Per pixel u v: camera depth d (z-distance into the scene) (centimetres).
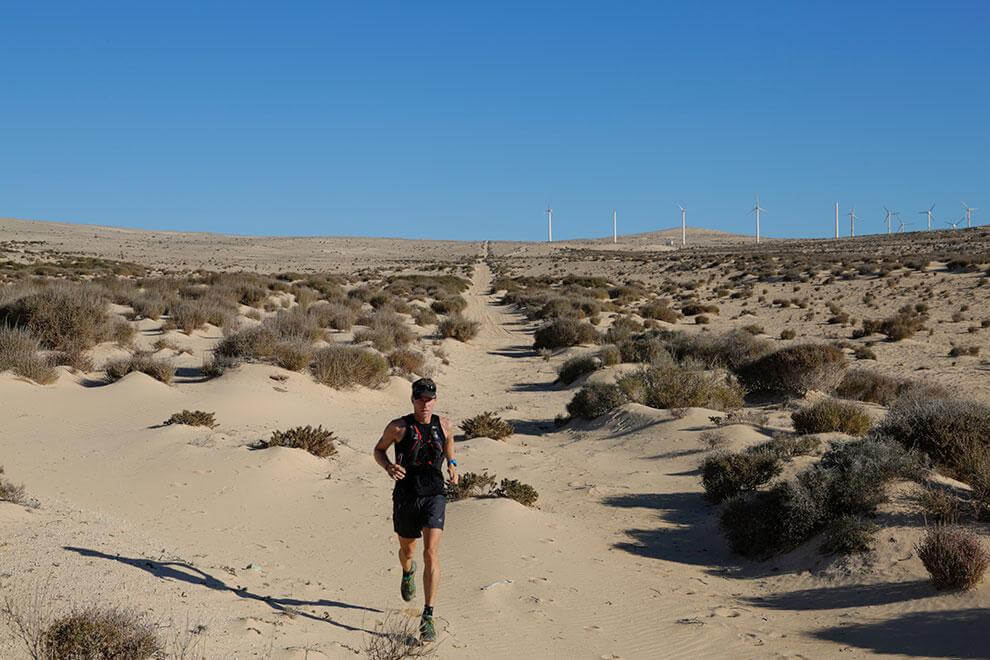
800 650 738
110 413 1725
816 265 7788
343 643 614
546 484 1497
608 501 1372
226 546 908
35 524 743
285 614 653
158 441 1401
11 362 1900
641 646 748
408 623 700
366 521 1084
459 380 3016
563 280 8050
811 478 1074
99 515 880
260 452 1348
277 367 2325
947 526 938
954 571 808
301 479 1259
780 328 4706
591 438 1931
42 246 11925
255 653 552
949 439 1191
